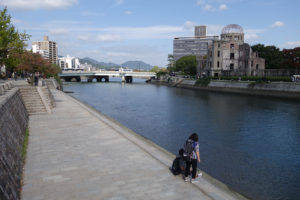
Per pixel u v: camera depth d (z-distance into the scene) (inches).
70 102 1373.0
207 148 809.5
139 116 1389.0
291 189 526.9
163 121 1246.3
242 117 1362.0
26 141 568.1
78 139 606.5
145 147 546.0
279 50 3846.0
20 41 1031.6
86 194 326.6
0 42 908.6
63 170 409.4
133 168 422.6
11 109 565.6
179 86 4296.3
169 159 470.6
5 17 986.7
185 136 951.0
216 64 3754.9
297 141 897.5
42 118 876.6
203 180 378.9
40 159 461.1
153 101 2128.4
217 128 1093.1
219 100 2209.6
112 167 426.0
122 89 3644.2
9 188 289.0
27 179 371.2
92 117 912.3
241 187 532.7
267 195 498.0
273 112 1531.7
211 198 322.0
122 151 517.0
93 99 2249.0
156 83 5565.9
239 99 2284.7
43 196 318.7
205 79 3678.6
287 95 2370.8
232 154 751.1
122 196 323.0
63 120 847.1
